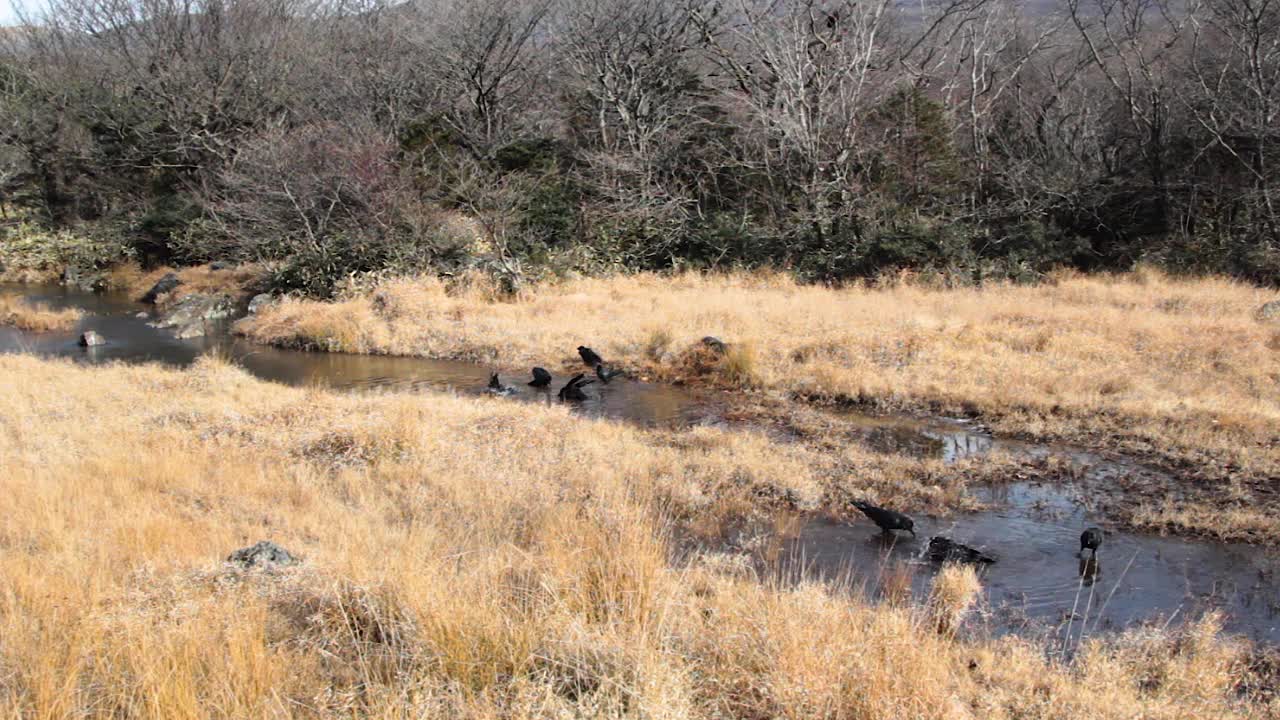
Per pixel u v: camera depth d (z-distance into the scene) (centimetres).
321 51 3678
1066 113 2906
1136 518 815
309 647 437
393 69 3441
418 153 2638
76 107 3656
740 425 1178
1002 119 3145
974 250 2355
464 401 1225
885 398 1263
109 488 791
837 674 400
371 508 769
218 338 1998
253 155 2625
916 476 941
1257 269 2000
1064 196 2436
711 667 414
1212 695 450
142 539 633
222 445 980
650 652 392
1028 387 1238
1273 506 842
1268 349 1350
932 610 601
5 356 1585
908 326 1573
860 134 2662
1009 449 1049
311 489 817
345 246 2314
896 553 734
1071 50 3312
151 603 487
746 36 2762
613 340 1652
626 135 2844
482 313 1927
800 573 680
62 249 3125
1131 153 2641
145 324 2205
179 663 393
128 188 3519
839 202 2498
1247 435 1024
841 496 870
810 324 1652
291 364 1677
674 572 579
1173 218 2384
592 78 2966
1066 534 785
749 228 2533
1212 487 902
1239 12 2389
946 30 3394
